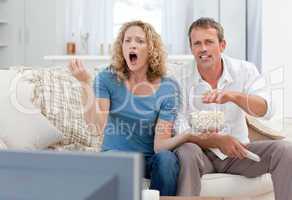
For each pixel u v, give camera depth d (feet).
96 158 1.32
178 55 14.56
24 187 1.32
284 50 15.10
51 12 16.14
